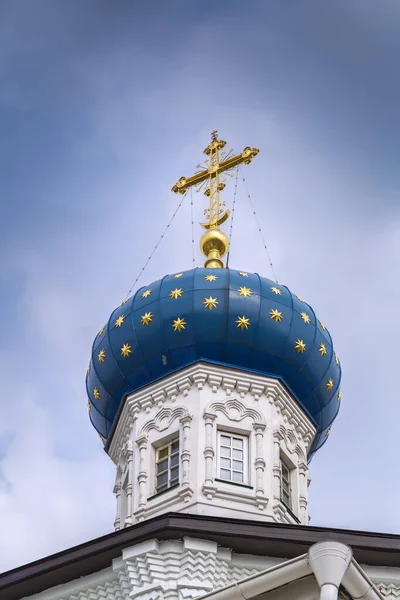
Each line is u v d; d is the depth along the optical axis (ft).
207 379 125.08
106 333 130.82
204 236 143.23
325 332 131.95
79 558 106.11
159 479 121.90
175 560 104.88
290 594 78.69
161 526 105.09
